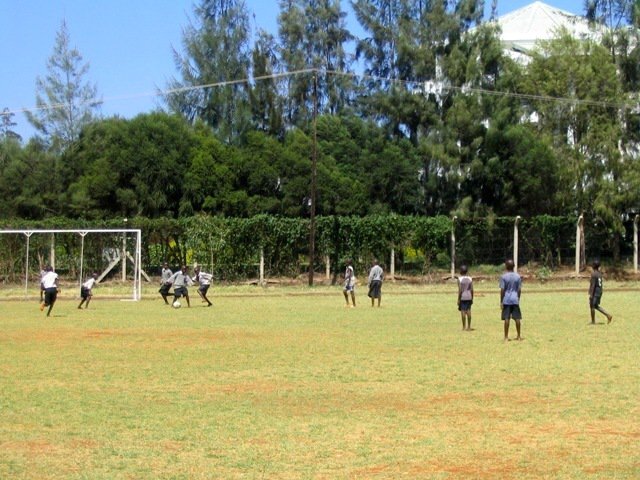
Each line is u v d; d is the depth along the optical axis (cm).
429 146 6353
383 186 6438
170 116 6322
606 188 5984
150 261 5569
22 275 5319
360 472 1109
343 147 6531
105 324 3052
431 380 1809
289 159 6144
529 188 6138
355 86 7262
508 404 1552
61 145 6675
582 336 2608
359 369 1962
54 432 1333
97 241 5416
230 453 1205
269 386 1744
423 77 6656
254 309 3772
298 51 7494
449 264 5997
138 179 6025
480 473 1104
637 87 6494
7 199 6456
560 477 1086
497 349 2306
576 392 1662
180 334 2712
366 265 5781
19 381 1798
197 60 7406
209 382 1792
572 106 6125
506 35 7906
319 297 4675
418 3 6900
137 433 1327
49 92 6719
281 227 5606
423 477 1085
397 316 3375
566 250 6203
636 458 1179
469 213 6047
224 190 6053
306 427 1370
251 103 7306
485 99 6272
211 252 5494
